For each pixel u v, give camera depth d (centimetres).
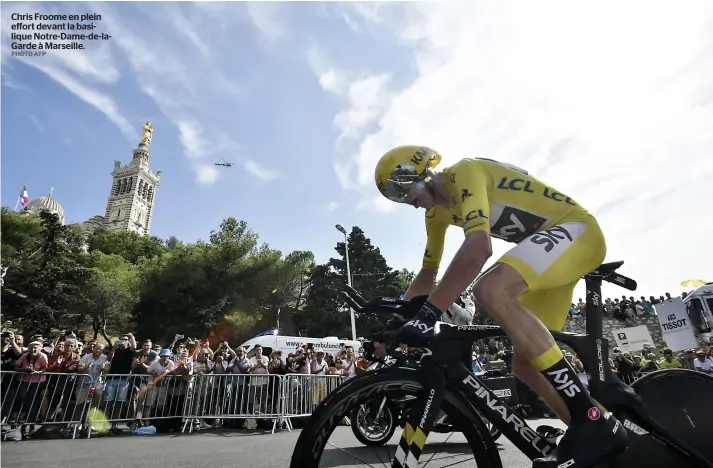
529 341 145
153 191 13288
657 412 185
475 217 151
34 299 3450
